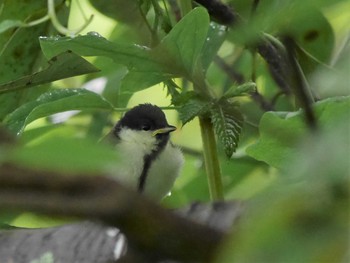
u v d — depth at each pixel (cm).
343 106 344
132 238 182
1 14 723
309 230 171
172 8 758
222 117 565
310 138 185
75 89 616
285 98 837
